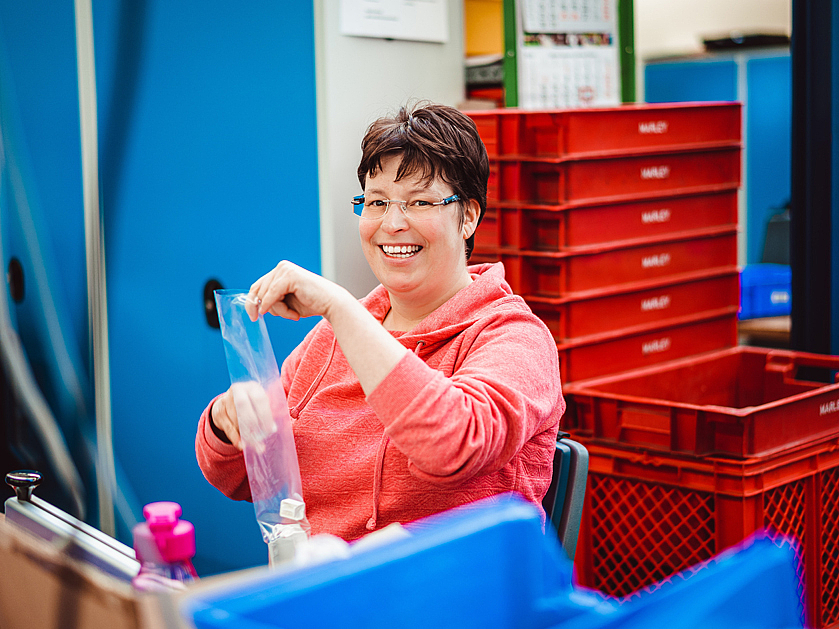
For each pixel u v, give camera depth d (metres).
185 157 2.38
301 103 2.18
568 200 2.25
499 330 1.35
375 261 1.44
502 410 1.22
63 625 0.67
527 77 2.55
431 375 1.16
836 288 2.43
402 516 1.32
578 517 1.46
